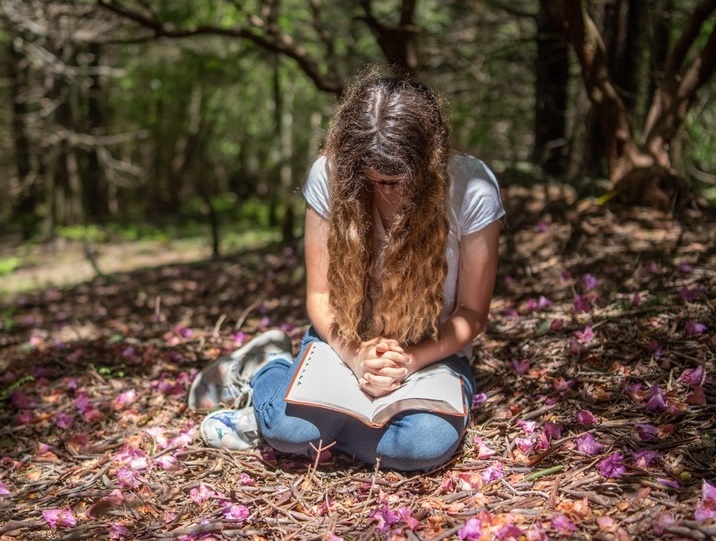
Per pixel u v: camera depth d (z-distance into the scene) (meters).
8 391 3.55
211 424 2.68
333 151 2.35
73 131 14.76
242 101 21.50
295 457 2.58
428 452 2.34
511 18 8.28
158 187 22.19
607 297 3.48
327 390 2.38
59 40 7.50
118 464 2.63
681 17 7.13
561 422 2.51
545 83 7.18
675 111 4.64
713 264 3.67
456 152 2.47
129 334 4.55
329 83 5.89
